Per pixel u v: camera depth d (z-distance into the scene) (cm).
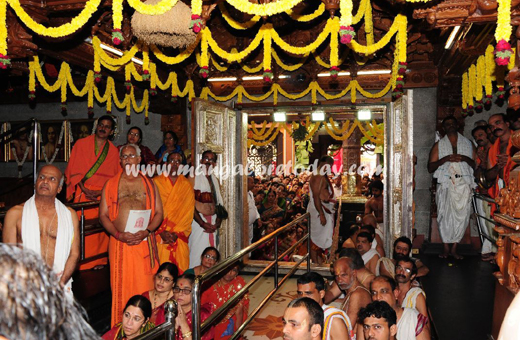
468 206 702
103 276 512
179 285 332
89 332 84
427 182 798
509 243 319
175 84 775
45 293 78
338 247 920
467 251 742
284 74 806
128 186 441
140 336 184
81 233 501
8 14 480
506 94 768
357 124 1098
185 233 545
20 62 636
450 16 380
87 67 664
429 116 798
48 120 1013
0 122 1041
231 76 812
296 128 1254
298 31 718
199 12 361
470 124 798
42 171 338
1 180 1022
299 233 855
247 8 367
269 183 1214
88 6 431
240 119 786
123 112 958
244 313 426
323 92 780
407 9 465
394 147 677
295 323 224
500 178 596
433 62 767
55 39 545
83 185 583
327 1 407
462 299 455
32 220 332
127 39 581
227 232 741
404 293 370
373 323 250
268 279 707
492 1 361
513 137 317
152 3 446
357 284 363
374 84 773
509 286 308
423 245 773
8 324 73
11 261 78
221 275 404
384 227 708
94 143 598
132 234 425
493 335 347
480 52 587
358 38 679
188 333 299
